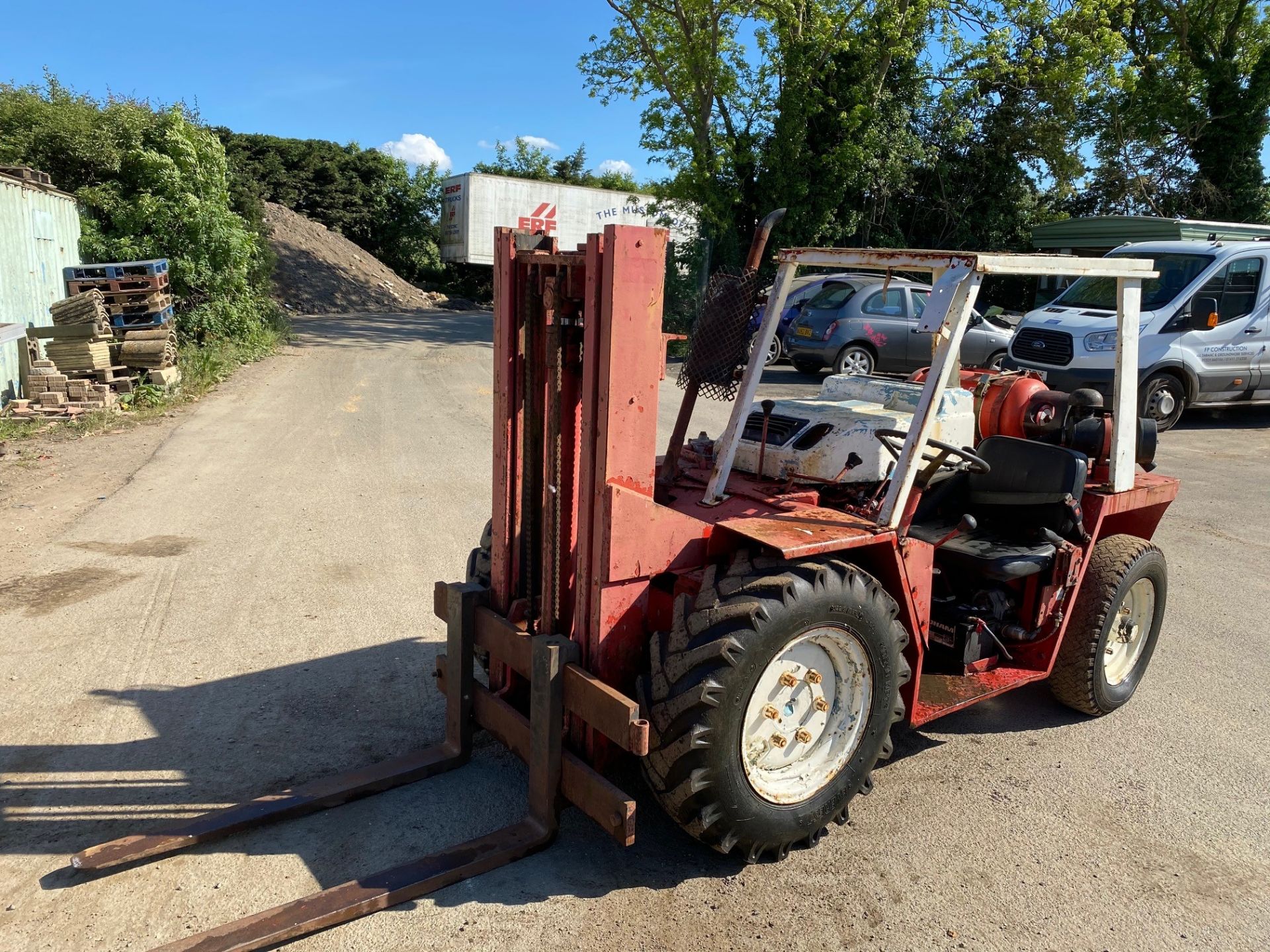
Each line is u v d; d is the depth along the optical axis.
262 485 8.09
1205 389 11.59
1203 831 3.48
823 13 18.67
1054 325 11.71
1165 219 15.36
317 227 37.31
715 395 3.57
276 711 4.14
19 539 6.46
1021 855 3.29
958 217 22.75
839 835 3.38
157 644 4.81
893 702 3.26
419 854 3.13
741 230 20.91
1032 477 4.01
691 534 3.11
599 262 2.79
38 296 12.62
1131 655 4.56
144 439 9.85
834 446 3.60
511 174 46.81
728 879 3.07
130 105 17.95
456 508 7.50
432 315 29.67
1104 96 22.41
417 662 4.69
